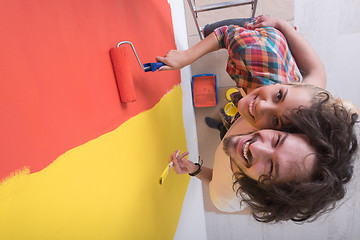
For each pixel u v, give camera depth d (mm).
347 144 539
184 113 1646
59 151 498
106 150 672
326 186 522
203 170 1191
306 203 552
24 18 421
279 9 1771
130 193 821
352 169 602
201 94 1905
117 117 731
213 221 2314
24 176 415
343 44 1767
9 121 389
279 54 848
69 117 527
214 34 1001
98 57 637
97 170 631
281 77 826
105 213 670
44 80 461
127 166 798
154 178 1042
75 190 548
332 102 582
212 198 1142
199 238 2057
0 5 379
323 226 2104
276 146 559
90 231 605
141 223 907
